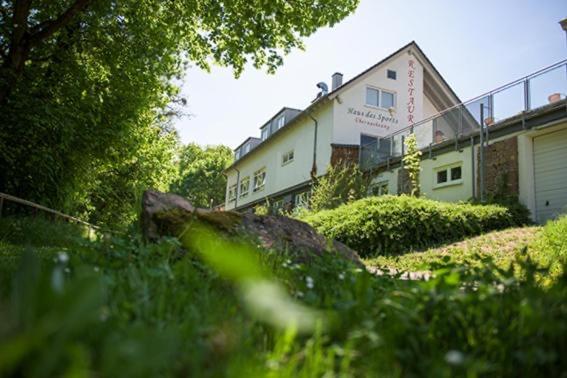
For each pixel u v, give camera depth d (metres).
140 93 10.87
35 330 0.63
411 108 21.12
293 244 3.83
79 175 10.44
